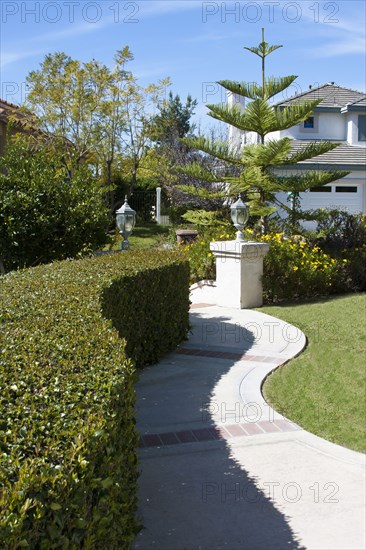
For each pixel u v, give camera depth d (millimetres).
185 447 4188
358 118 20672
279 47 11750
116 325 5164
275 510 3314
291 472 3799
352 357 6320
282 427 4559
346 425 4570
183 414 4848
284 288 10133
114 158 22766
